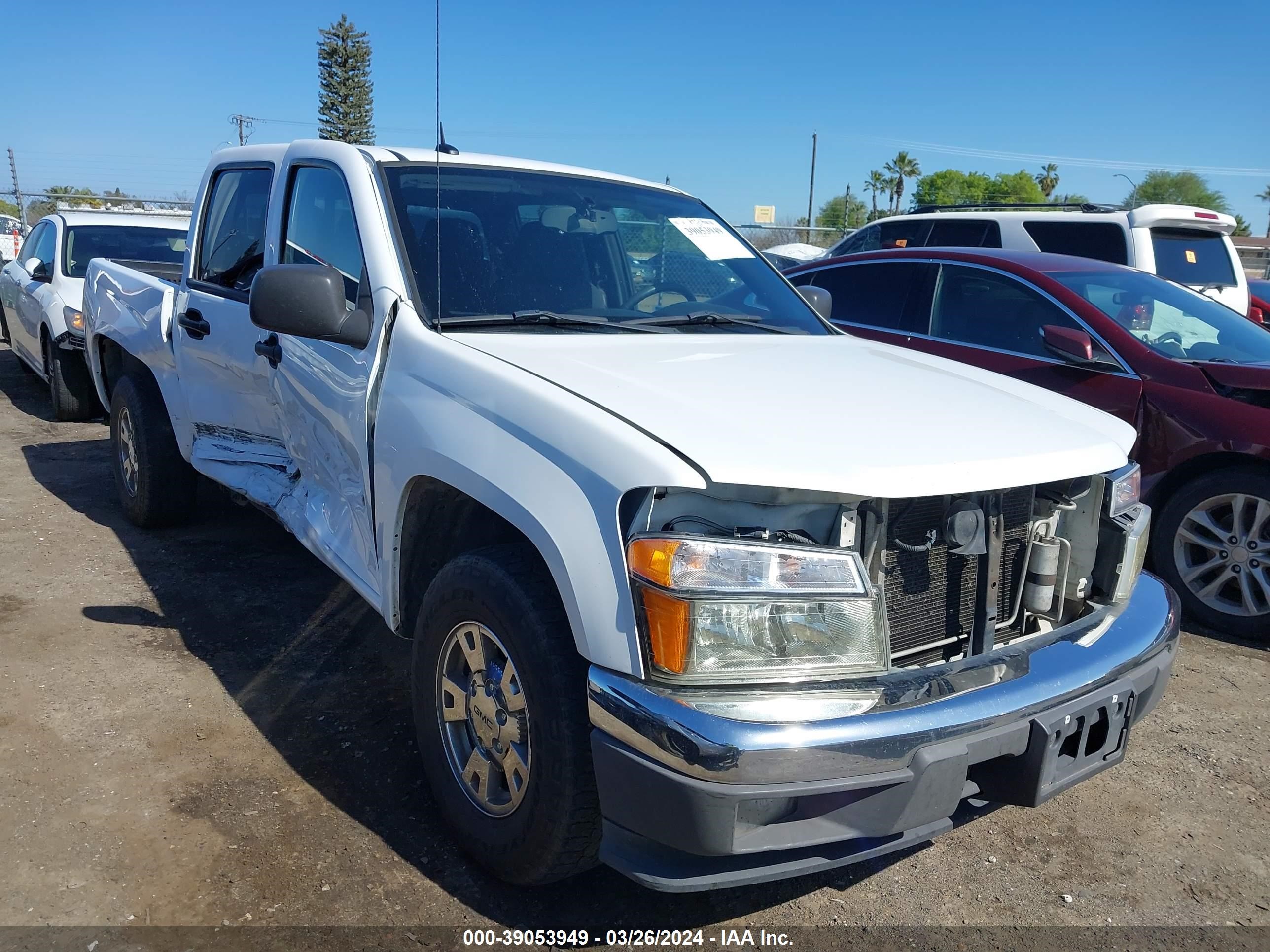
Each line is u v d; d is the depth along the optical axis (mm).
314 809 2801
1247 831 3004
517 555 2375
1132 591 2680
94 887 2416
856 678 2049
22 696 3344
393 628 2855
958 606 2361
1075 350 4867
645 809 1990
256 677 3596
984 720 2082
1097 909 2611
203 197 4438
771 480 2004
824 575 2035
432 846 2666
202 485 6090
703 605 1953
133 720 3232
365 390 2869
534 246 3230
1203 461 4613
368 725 3287
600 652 2049
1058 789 2270
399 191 3135
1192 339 5113
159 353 4539
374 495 2838
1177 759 3422
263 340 3615
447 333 2762
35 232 9734
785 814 2033
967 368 3205
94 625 3963
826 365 2924
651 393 2357
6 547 4828
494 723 2443
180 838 2627
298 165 3641
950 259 5836
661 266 3537
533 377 2404
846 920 2516
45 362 8109
